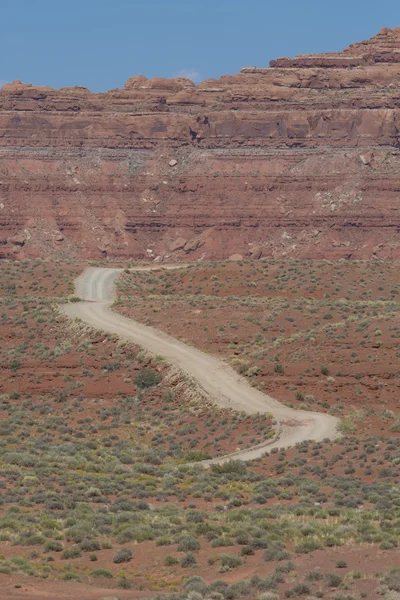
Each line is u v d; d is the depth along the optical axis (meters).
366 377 136.25
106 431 130.62
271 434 120.25
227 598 57.62
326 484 95.31
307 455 109.88
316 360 141.75
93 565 65.75
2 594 58.06
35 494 84.62
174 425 131.25
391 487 92.06
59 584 61.09
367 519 75.81
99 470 101.25
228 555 64.62
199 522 76.62
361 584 58.00
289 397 135.75
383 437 117.62
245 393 137.88
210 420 129.12
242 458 111.75
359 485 94.12
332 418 127.06
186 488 94.31
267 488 93.19
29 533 71.44
